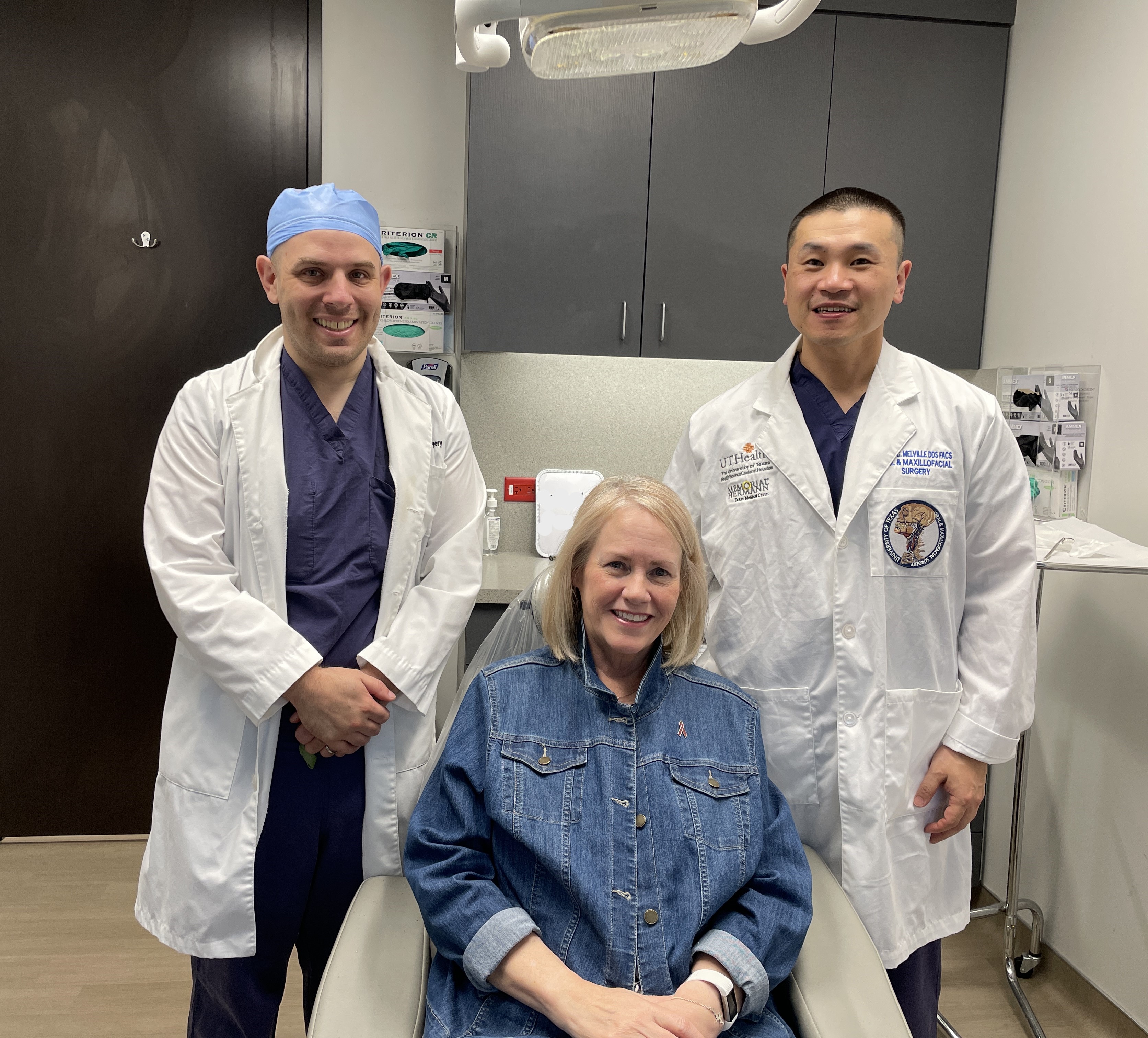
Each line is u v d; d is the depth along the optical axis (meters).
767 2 1.28
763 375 1.55
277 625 1.29
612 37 0.98
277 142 2.54
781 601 1.43
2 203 2.45
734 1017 1.07
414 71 2.58
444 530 1.50
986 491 1.42
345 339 1.33
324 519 1.37
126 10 2.43
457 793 1.20
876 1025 1.08
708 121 2.30
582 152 2.28
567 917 1.14
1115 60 2.00
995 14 2.35
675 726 1.25
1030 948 2.20
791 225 1.44
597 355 2.35
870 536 1.39
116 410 2.57
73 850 2.63
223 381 1.39
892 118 2.36
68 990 2.00
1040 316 2.26
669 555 1.20
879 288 1.35
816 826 1.43
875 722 1.37
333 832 1.40
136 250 2.52
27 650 2.62
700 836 1.17
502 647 1.46
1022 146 2.32
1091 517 2.10
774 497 1.45
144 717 2.69
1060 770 2.18
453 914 1.11
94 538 2.60
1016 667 1.38
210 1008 1.42
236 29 2.48
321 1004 1.08
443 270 2.57
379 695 1.31
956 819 1.39
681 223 2.32
